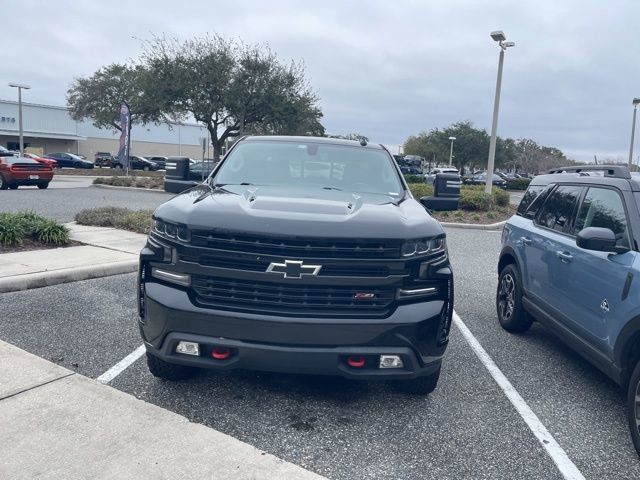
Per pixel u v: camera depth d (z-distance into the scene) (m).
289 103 34.84
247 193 4.48
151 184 26.58
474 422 4.14
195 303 3.82
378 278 3.79
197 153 93.50
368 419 4.10
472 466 3.54
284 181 5.07
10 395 3.95
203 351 3.84
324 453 3.59
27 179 22.94
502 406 4.45
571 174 5.80
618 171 4.89
